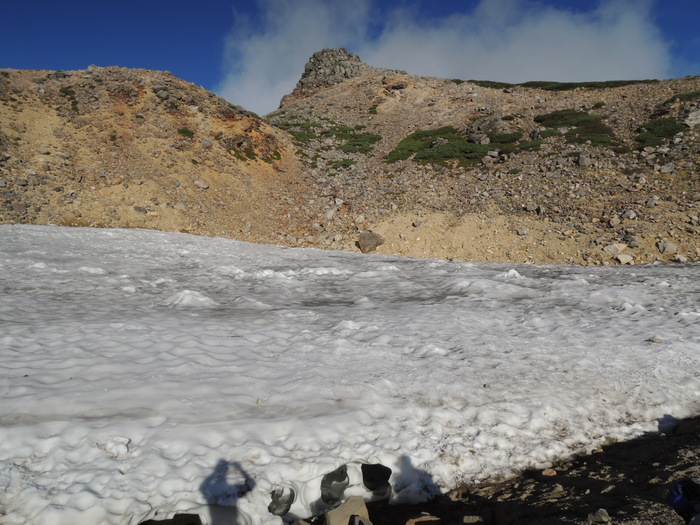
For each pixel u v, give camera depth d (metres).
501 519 3.65
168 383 5.94
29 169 27.95
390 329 9.20
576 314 10.72
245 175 36.25
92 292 11.63
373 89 62.81
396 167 38.19
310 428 5.00
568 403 6.05
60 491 3.77
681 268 18.28
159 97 40.59
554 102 50.16
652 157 30.39
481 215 27.41
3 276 12.51
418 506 4.27
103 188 29.00
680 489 2.38
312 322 9.83
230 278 15.16
